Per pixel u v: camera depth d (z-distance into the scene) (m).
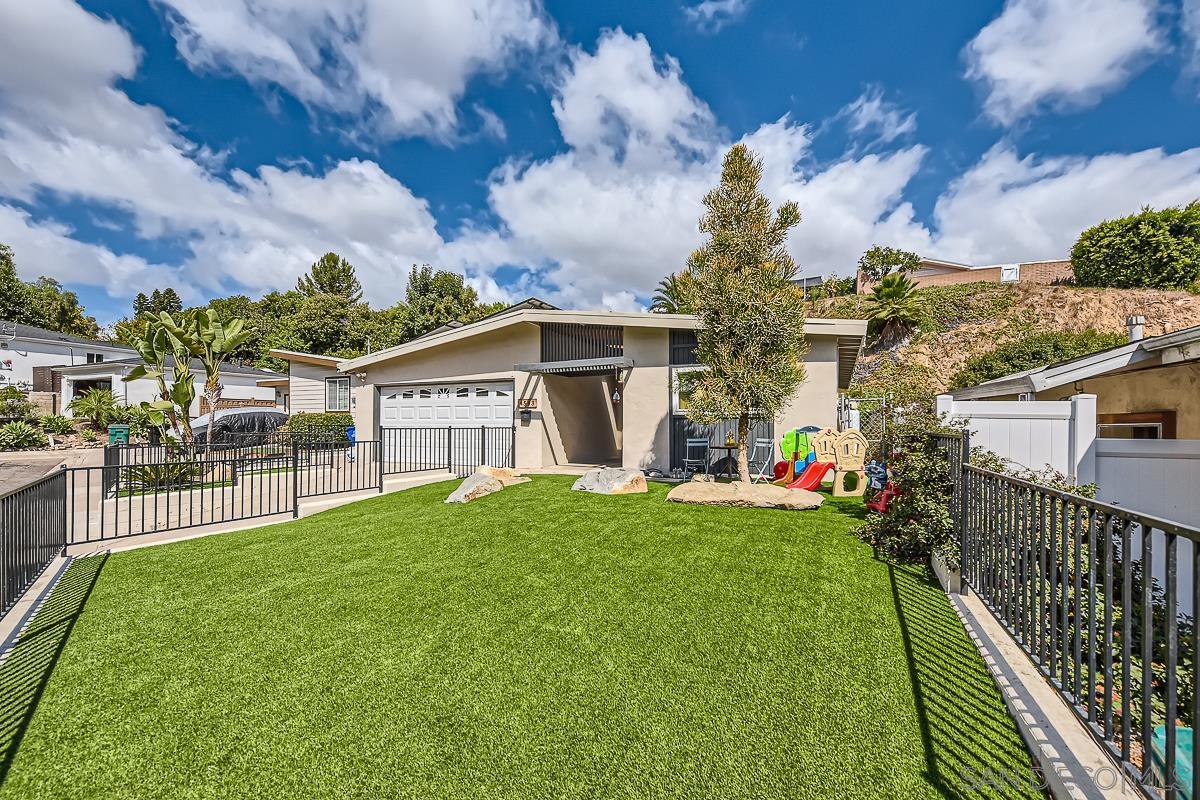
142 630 3.49
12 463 12.80
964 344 23.66
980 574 3.37
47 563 4.82
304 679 2.81
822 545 4.75
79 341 25.11
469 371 12.02
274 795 2.01
